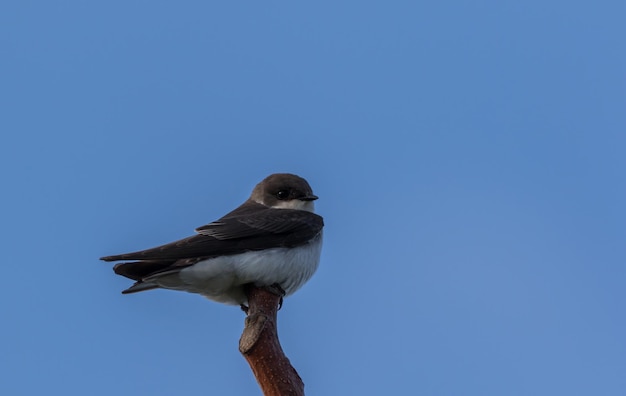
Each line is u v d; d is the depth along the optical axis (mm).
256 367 8945
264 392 8859
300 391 8875
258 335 9047
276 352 9016
